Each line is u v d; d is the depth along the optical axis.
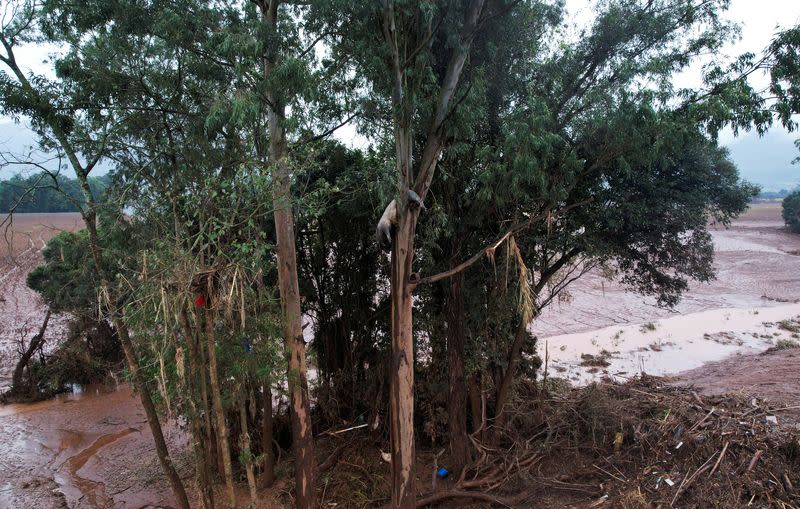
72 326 15.68
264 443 9.38
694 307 23.97
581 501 8.33
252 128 7.74
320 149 7.57
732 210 9.84
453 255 8.78
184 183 8.10
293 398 8.02
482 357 9.51
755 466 8.12
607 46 8.51
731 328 20.59
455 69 7.32
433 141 7.51
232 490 6.70
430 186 8.65
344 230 10.19
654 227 9.18
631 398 10.66
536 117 7.12
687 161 9.10
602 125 7.62
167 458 7.45
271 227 9.27
